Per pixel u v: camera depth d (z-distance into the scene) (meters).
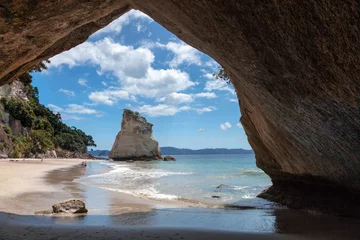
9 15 5.09
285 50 4.20
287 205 9.44
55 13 5.66
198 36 5.88
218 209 8.90
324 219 7.11
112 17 8.19
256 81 5.67
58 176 21.39
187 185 16.52
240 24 4.34
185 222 6.86
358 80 3.76
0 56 6.17
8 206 8.27
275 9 3.69
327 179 7.18
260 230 6.06
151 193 12.95
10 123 52.88
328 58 3.81
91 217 7.23
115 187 15.21
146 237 5.31
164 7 5.68
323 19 3.40
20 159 44.25
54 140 81.12
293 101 5.24
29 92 72.62
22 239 4.82
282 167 9.55
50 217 7.00
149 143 84.56
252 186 15.85
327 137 5.50
